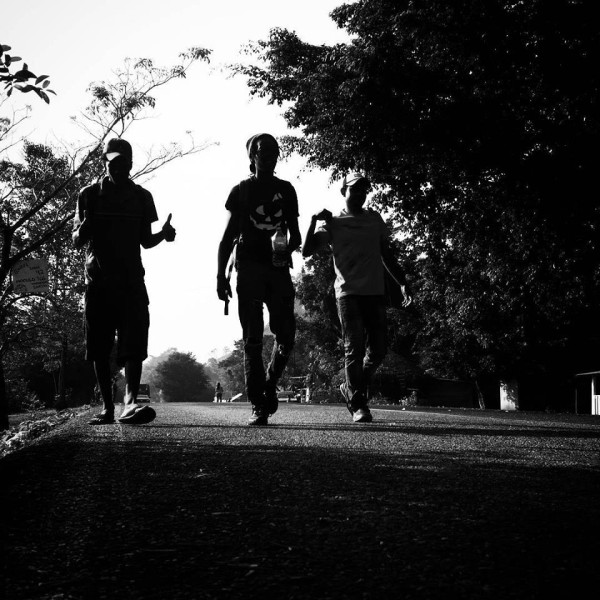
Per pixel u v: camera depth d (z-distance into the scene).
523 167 18.14
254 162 6.57
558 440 4.22
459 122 18.14
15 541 1.73
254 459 3.21
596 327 35.50
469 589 1.34
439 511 2.06
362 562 1.53
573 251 19.91
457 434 4.72
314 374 59.31
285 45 24.81
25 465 2.98
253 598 1.31
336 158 21.14
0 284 19.59
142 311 6.39
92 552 1.62
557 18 16.34
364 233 7.13
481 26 17.09
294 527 1.87
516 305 26.34
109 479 2.62
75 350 36.47
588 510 2.07
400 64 18.22
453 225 22.06
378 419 7.28
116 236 6.39
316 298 51.41
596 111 17.02
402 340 53.31
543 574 1.43
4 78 4.99
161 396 142.12
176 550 1.64
